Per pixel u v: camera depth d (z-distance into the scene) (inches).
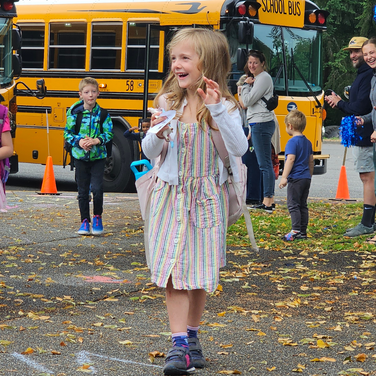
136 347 185.9
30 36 621.0
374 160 337.1
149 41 541.3
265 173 459.2
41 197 505.4
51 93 609.9
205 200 168.4
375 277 275.6
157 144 165.9
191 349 173.3
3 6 528.4
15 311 219.0
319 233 382.3
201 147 167.9
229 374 167.5
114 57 581.0
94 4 592.4
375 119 337.1
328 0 1712.6
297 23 575.2
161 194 170.2
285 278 272.7
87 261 298.4
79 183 358.3
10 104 530.9
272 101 454.3
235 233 372.2
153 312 221.1
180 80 168.1
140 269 285.0
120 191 584.1
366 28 1652.3
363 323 212.4
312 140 578.9
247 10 533.0
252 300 239.1
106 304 229.9
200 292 175.0
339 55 1713.8
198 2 545.0
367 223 369.4
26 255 306.8
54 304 228.5
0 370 166.2
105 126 354.6
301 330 204.2
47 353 179.6
